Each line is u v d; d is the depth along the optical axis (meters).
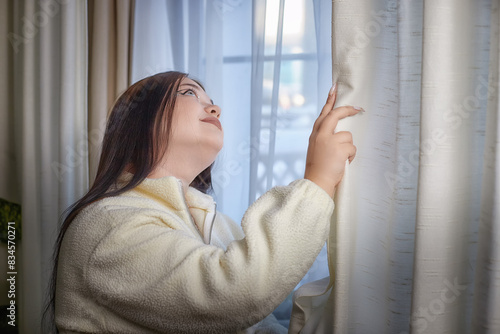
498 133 0.66
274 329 0.92
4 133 1.31
